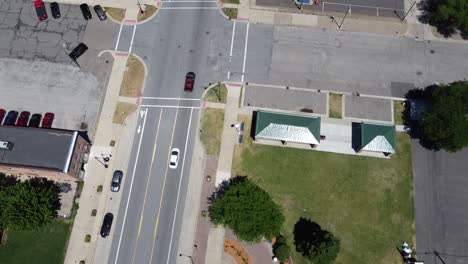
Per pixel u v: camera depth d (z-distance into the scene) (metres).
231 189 81.06
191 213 87.88
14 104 97.38
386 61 97.88
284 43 100.12
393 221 86.00
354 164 90.00
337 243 78.94
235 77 97.56
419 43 99.12
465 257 83.50
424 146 90.75
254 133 92.44
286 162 90.50
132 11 104.19
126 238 86.69
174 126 94.25
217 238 86.12
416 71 96.81
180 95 96.62
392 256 83.94
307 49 99.44
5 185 89.81
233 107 95.12
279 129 88.56
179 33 102.06
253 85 96.69
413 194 87.56
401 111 93.88
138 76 98.75
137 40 101.81
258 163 90.69
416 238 84.81
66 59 100.75
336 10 102.31
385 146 87.38
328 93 95.69
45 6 105.12
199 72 98.44
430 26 100.38
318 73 97.38
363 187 88.31
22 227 79.88
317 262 79.31
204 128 93.69
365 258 83.94
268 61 98.62
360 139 90.62
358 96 95.25
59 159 83.94
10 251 86.38
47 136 85.75
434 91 87.50
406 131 92.12
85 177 91.00
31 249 86.44
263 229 79.12
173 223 87.38
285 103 95.12
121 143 93.31
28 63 100.75
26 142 85.31
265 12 102.75
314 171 89.75
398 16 101.56
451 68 96.88
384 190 88.00
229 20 102.44
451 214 86.12
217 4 103.88
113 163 91.81
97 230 87.38
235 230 79.94
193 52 100.25
